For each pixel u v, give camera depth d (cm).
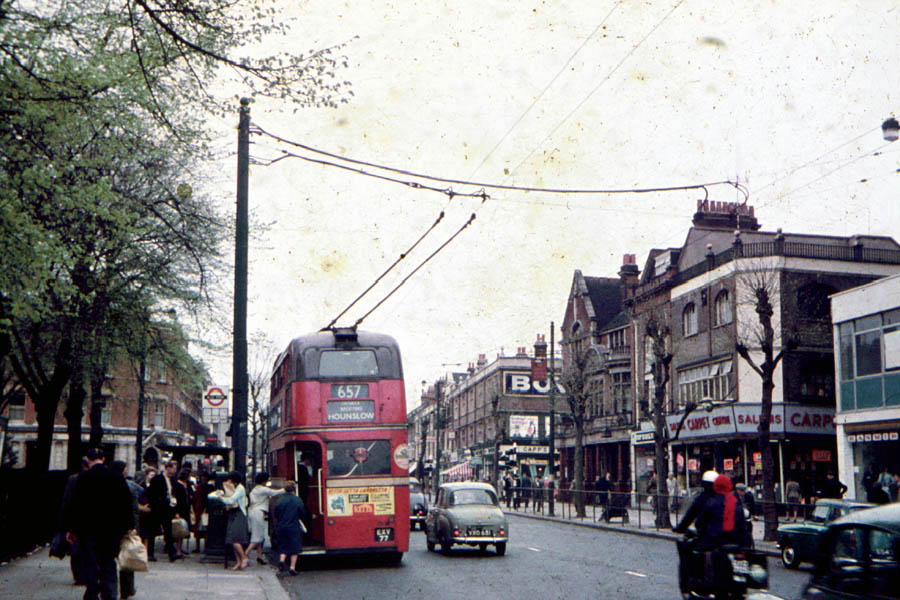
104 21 1440
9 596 1210
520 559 2111
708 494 1115
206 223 2288
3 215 1270
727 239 4566
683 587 1132
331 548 1867
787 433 3925
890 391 3162
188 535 1967
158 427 6353
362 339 1961
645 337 5162
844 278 4078
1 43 1285
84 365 2341
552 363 4866
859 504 1966
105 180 1761
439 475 7706
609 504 3622
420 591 1493
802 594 798
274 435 2342
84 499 1077
